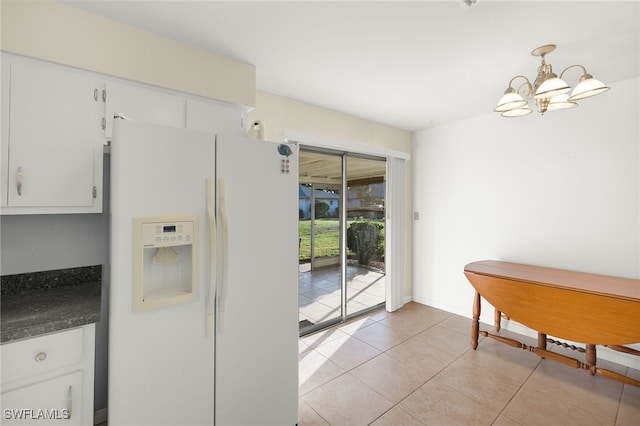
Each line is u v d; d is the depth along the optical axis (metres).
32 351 1.16
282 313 1.66
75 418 1.26
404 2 1.45
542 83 1.67
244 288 1.52
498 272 2.55
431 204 3.79
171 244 1.30
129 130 1.22
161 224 1.28
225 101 1.97
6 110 1.30
